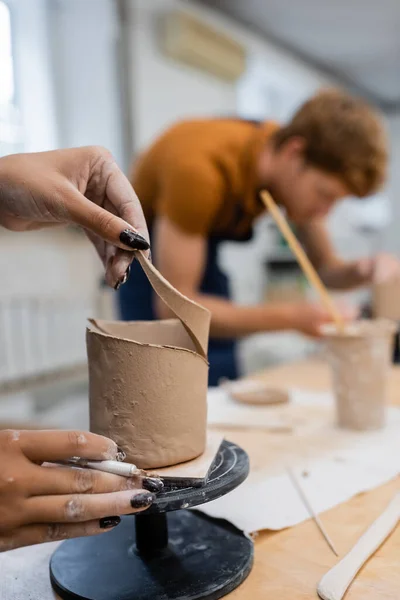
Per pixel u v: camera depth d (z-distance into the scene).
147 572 0.53
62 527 0.45
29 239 2.10
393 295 1.53
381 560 0.55
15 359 1.96
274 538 0.60
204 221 1.38
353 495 0.70
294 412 1.09
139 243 0.52
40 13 2.36
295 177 1.41
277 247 3.82
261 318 1.39
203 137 1.44
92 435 0.47
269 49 3.56
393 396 1.21
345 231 4.93
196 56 2.90
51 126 2.43
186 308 0.54
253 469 0.79
